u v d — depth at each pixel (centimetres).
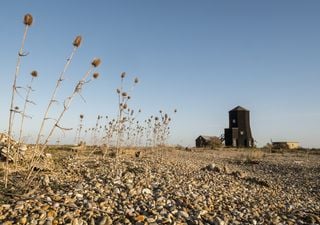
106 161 1590
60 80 806
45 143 891
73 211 774
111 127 1603
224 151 4434
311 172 2225
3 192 834
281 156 3656
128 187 1044
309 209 1112
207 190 1179
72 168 1318
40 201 802
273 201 1170
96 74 816
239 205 1036
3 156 1169
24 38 762
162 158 2111
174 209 883
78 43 802
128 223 751
